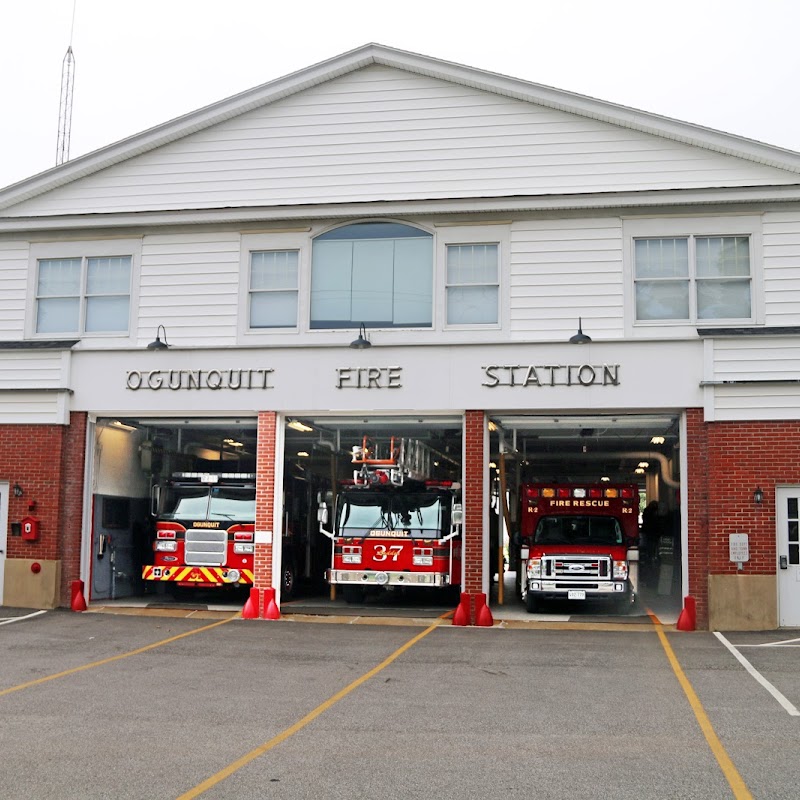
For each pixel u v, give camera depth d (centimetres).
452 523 2097
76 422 2066
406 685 1236
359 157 2050
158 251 2097
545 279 1941
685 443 1839
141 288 2092
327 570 2278
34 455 2061
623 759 874
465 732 979
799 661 1421
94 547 2111
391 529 2134
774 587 1770
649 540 2588
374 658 1452
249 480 2162
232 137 2105
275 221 2052
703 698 1154
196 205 2102
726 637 1686
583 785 793
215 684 1240
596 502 2112
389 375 1938
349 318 2005
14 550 2056
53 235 2145
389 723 1019
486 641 1633
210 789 780
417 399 1923
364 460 2070
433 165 2019
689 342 1847
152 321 2080
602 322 1911
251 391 1989
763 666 1378
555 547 2034
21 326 2134
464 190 2000
